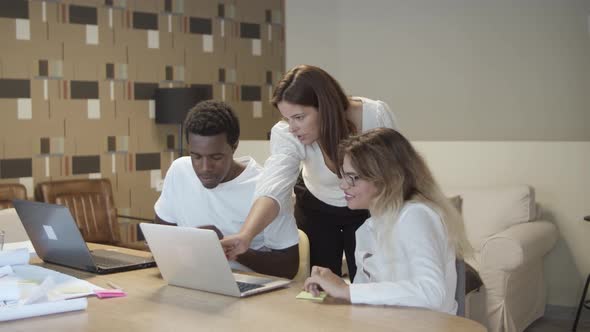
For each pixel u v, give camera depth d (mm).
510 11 5840
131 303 2027
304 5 6582
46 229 2520
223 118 2555
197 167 2576
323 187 2922
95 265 2439
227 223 2738
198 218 2771
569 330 4609
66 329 1783
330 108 2549
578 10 5590
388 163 2113
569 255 4879
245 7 6484
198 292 2152
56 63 5312
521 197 4684
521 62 5824
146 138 5824
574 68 5633
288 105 2545
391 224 2090
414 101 6277
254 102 6617
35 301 1968
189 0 6062
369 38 6406
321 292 2105
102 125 5574
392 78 6348
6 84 5090
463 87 6066
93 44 5496
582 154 4816
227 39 6363
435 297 1954
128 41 5691
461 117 6094
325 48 6559
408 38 6262
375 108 2746
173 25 5969
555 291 4938
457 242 2146
